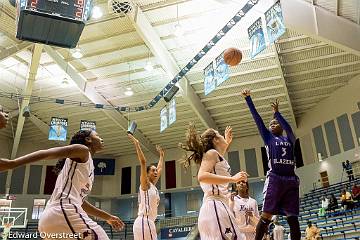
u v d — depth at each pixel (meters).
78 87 16.56
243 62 15.67
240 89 17.83
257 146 23.12
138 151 4.74
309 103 20.38
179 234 19.64
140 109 17.62
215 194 2.85
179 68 15.72
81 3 5.46
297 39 14.15
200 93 18.08
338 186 17.45
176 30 12.20
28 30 5.34
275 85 17.59
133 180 25.62
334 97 19.23
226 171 2.92
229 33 13.62
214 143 3.11
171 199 25.11
